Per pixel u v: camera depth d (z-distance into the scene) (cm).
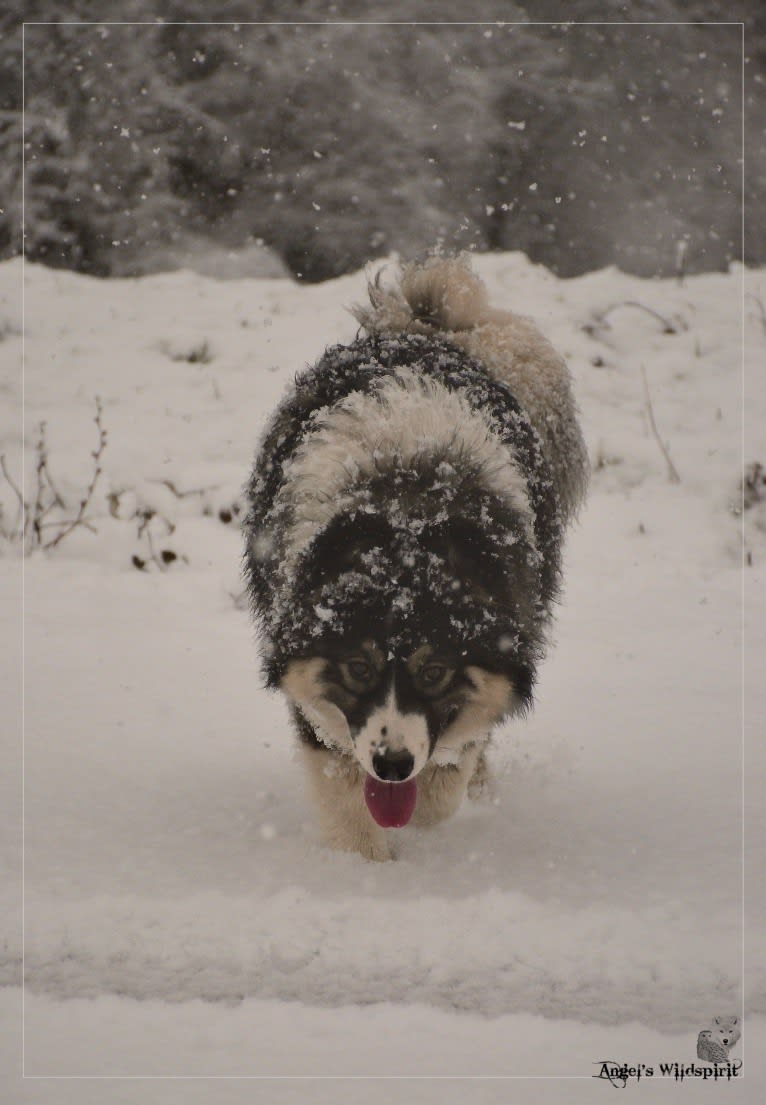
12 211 1399
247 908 357
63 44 1462
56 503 781
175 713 531
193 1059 280
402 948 336
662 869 391
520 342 584
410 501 395
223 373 996
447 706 402
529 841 420
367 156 1448
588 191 1479
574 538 774
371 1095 265
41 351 1029
